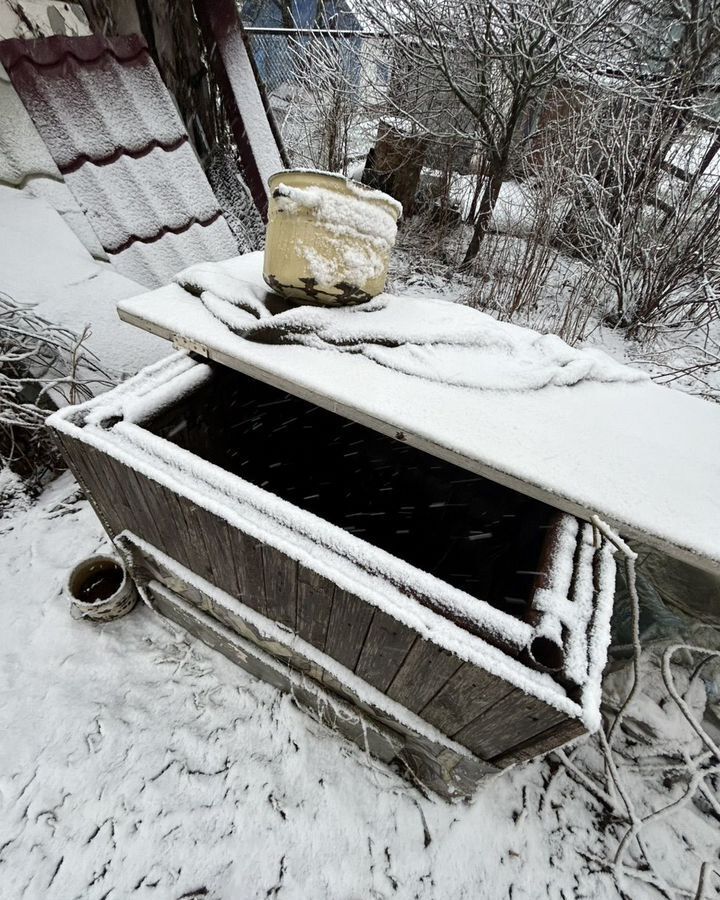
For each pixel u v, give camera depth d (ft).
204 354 3.40
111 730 4.41
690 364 9.70
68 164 6.32
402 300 4.07
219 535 2.87
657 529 2.41
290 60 14.55
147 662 4.90
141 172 7.10
